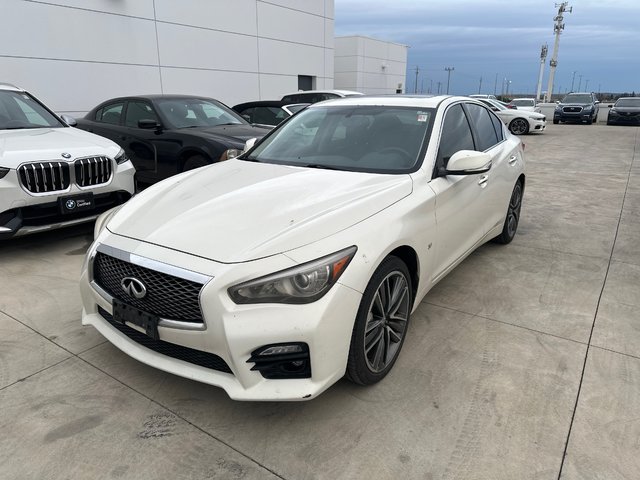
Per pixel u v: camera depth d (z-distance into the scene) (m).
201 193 2.92
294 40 16.19
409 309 2.93
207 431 2.35
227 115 7.59
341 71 25.08
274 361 2.19
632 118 25.22
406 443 2.28
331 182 2.93
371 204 2.67
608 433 2.35
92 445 2.25
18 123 5.45
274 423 2.41
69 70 10.12
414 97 3.88
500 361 2.96
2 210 4.23
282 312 2.14
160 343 2.42
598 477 2.09
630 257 4.80
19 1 9.16
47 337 3.17
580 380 2.77
